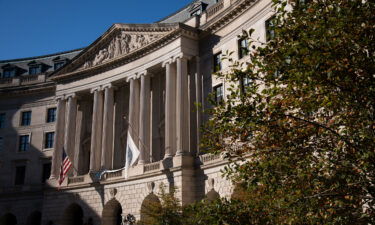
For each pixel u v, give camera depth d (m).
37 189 53.19
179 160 35.69
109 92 46.94
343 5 13.63
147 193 38.16
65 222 45.50
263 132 14.86
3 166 56.50
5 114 59.12
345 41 12.78
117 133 47.47
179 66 38.81
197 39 40.66
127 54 44.72
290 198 12.68
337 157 13.70
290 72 13.10
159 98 44.03
